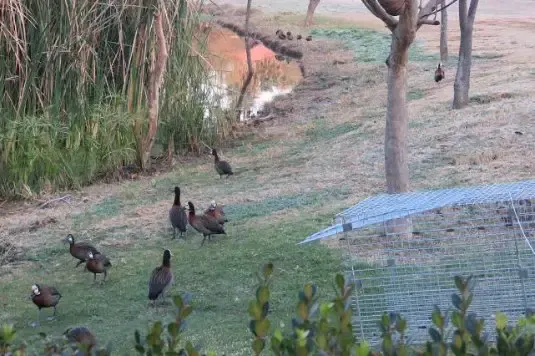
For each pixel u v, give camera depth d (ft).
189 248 38.58
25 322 31.50
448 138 51.16
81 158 56.59
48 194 53.52
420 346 21.86
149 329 14.29
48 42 56.08
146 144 58.85
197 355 12.30
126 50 60.44
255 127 69.87
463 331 12.12
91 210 48.52
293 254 34.60
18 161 54.08
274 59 107.86
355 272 26.37
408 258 26.48
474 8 60.95
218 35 123.13
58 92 56.65
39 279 37.24
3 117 55.01
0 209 51.42
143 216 45.42
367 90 80.64
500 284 24.23
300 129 66.18
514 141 48.08
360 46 109.50
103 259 35.22
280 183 48.67
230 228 40.65
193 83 64.18
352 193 43.70
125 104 59.88
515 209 25.17
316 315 12.96
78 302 33.19
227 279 33.40
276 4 158.71
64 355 13.76
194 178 54.29
